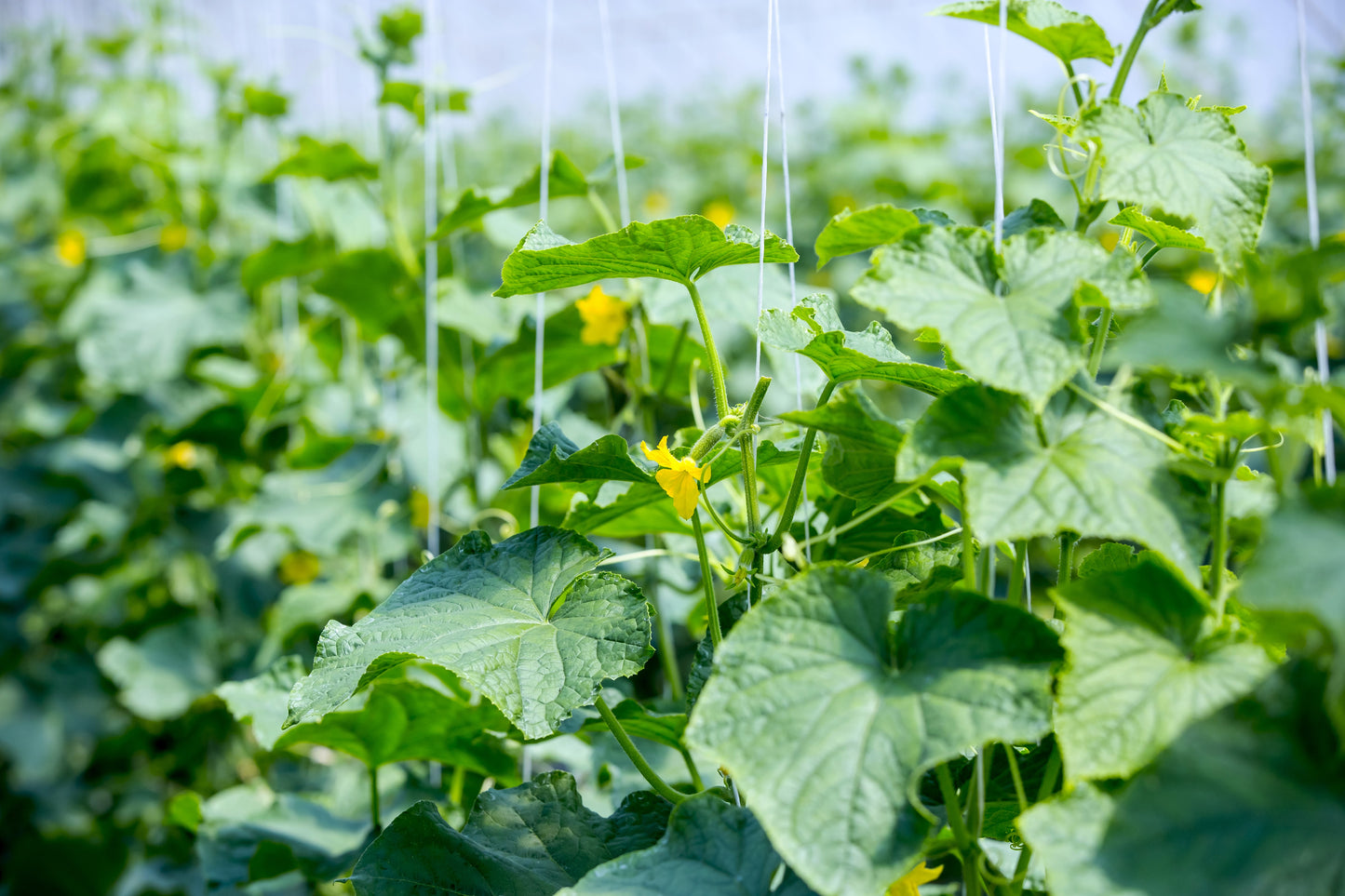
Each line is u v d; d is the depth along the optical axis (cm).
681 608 259
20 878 422
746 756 160
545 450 187
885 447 173
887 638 165
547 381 283
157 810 429
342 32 564
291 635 304
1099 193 168
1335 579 153
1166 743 158
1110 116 168
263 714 212
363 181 320
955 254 166
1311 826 155
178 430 375
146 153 464
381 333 326
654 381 271
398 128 327
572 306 255
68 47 630
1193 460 164
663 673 263
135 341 415
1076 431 165
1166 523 161
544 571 182
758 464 191
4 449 539
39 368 549
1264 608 154
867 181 588
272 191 421
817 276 521
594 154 720
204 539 415
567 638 175
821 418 171
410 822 182
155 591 430
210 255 443
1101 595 163
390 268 306
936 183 532
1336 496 156
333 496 319
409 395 338
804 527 194
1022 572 175
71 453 456
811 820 158
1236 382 159
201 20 555
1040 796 169
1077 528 160
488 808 185
